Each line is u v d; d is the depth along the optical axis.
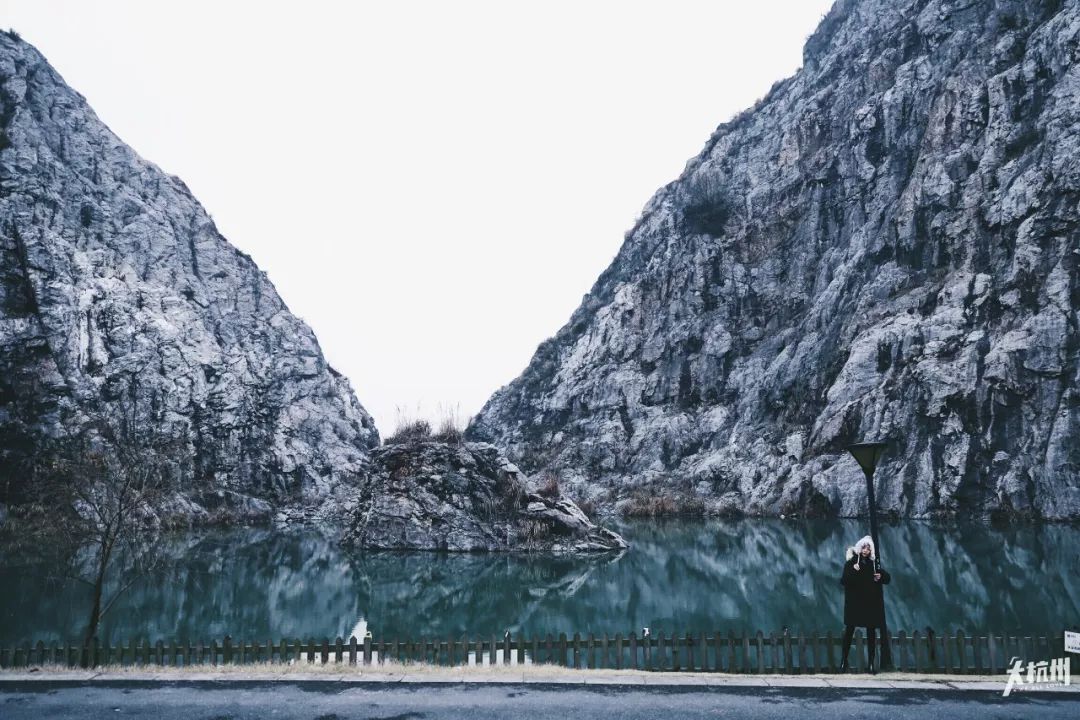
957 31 82.06
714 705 11.40
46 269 73.12
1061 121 61.31
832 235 89.00
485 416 126.88
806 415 75.62
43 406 63.28
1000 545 43.06
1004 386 57.50
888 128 84.00
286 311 114.25
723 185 106.06
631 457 91.06
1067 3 66.38
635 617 28.45
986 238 65.25
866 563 14.27
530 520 55.75
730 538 56.53
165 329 86.00
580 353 111.75
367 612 30.81
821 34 111.38
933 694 11.98
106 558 18.83
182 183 113.12
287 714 10.97
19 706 11.38
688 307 98.69
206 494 79.25
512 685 12.59
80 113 98.56
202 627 26.98
